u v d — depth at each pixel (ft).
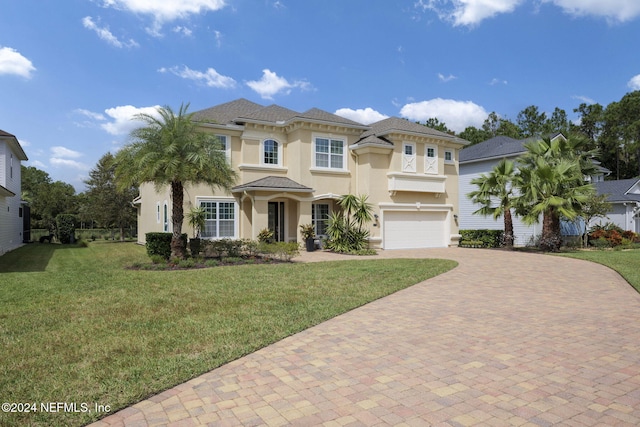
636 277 38.04
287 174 72.43
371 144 70.85
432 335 20.40
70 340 19.13
